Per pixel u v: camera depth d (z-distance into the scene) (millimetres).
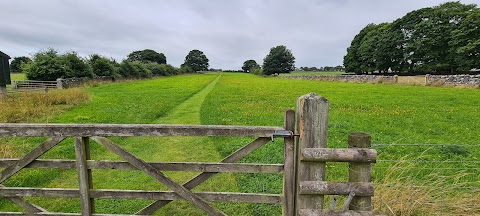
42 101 15086
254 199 3322
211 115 13742
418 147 7828
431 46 53531
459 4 54750
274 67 108562
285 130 3105
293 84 43781
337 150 2979
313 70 155250
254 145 3205
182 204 4926
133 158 3234
